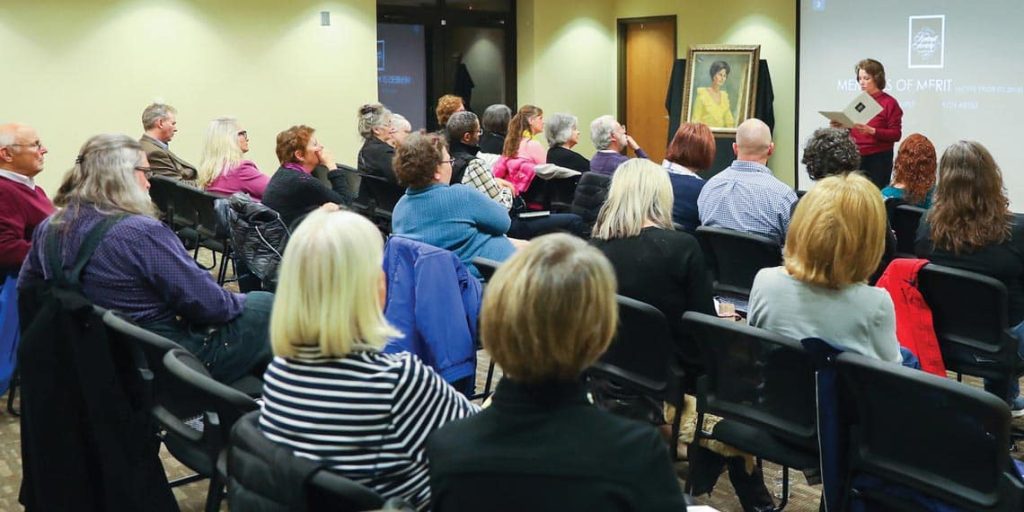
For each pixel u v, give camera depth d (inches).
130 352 112.8
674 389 121.8
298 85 395.2
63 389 113.4
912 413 91.5
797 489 142.1
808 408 105.5
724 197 173.2
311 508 70.5
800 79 399.2
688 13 438.3
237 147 248.2
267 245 173.6
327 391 75.8
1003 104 343.6
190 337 123.6
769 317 108.9
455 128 251.9
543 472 61.0
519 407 63.3
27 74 346.3
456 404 79.4
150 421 110.8
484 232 159.5
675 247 126.9
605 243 131.8
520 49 459.5
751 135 173.2
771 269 111.0
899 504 95.4
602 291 64.2
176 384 102.0
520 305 62.9
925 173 192.7
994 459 86.7
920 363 133.1
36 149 169.2
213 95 378.6
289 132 207.2
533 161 282.8
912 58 365.1
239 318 127.0
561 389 63.6
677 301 128.4
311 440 75.7
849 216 102.7
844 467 99.1
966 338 137.2
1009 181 345.1
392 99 438.9
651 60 460.8
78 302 110.8
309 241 76.0
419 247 128.6
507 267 65.3
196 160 378.3
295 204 202.8
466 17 449.1
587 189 244.4
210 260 322.0
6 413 178.5
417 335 128.5
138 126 366.6
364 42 408.2
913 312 134.4
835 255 103.3
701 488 124.8
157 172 264.5
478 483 62.4
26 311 120.9
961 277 132.0
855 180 104.9
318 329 75.7
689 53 425.1
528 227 239.8
